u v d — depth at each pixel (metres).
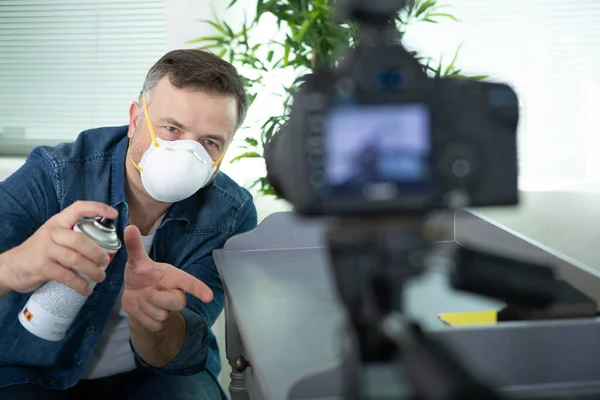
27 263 1.02
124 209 1.42
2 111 3.01
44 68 3.00
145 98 1.37
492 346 0.72
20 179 1.40
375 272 0.54
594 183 2.71
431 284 1.04
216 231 1.51
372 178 0.51
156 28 2.98
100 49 2.99
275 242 1.32
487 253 0.70
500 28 2.72
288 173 0.52
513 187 0.52
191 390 1.40
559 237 2.62
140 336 1.26
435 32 2.74
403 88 0.51
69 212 1.02
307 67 2.09
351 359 0.57
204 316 1.47
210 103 1.33
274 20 2.71
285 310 0.95
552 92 2.74
